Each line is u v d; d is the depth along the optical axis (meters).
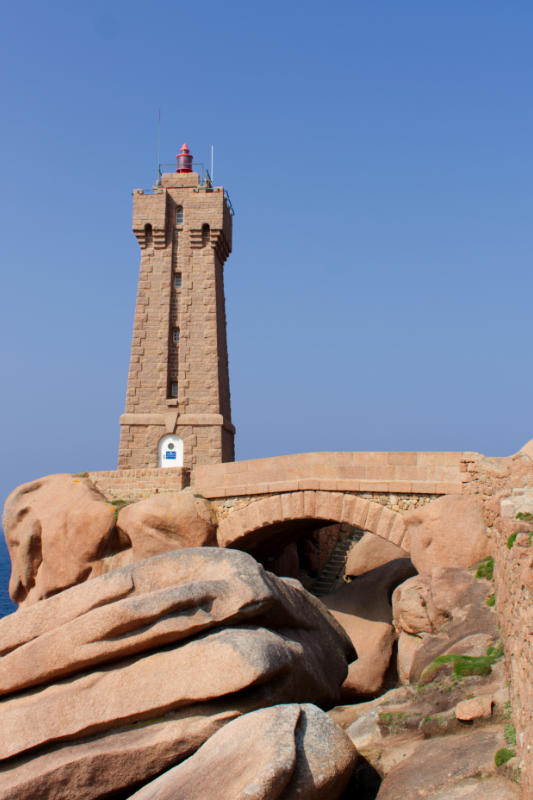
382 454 29.19
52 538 34.88
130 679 16.77
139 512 33.06
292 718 14.50
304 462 30.88
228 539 32.78
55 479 37.59
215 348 48.59
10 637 17.95
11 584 37.16
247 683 16.09
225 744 14.33
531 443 21.98
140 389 48.19
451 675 17.17
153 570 18.92
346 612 31.41
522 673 12.32
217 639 17.08
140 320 49.03
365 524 29.00
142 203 50.03
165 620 17.31
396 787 13.34
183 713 16.41
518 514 17.30
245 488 32.34
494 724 14.55
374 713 17.39
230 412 52.50
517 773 12.02
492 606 21.12
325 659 21.05
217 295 50.53
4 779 15.55
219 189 50.12
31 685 17.25
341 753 14.21
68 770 15.56
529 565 12.20
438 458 28.14
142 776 15.77
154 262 49.81
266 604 18.31
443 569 23.95
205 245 50.09
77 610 18.12
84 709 16.38
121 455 47.47
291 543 40.62
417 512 26.94
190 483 36.50
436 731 15.30
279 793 12.80
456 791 12.42
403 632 23.81
